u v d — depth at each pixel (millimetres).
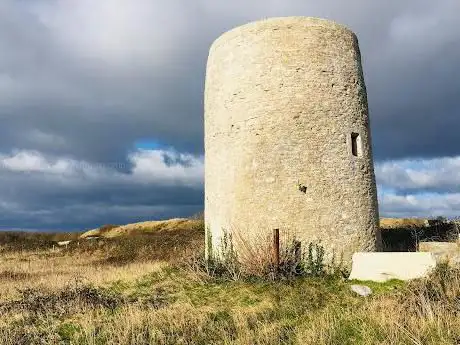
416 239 15758
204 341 8227
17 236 36656
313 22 13578
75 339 8539
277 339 7934
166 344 8180
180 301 10820
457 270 9969
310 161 12859
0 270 19688
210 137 14828
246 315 9281
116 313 9977
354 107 13711
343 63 13742
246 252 12664
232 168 13617
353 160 13344
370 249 13242
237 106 13688
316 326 8172
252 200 13055
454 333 7242
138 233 37875
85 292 11727
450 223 17078
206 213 14938
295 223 12609
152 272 14586
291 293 10500
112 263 21891
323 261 12508
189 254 16109
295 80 13188
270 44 13461
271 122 13117
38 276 17125
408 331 7391
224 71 14258
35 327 9391
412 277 10602
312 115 13070
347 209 12992
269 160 13000
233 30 14180
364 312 8539
